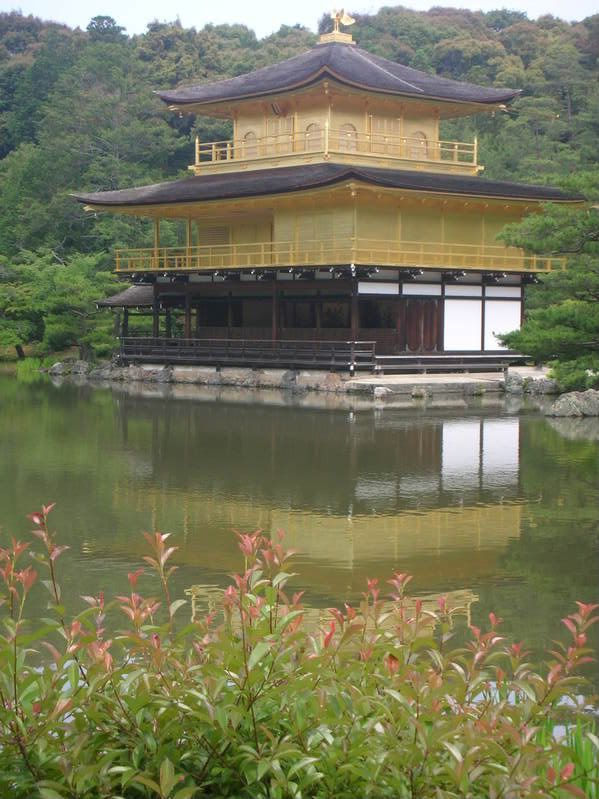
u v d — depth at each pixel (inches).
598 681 483.2
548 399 1827.0
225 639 294.4
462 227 2196.1
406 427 1432.1
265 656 287.6
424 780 270.7
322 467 1100.5
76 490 965.2
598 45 4692.4
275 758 265.7
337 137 2225.6
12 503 900.6
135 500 918.4
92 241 3284.9
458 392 1886.1
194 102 2352.4
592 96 3831.2
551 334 1369.3
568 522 836.6
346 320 2142.0
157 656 288.4
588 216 1343.5
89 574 673.0
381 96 2231.8
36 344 2859.3
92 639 289.9
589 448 1243.8
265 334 2267.5
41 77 4426.7
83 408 1702.8
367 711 283.0
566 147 3513.8
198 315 2417.6
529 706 289.3
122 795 269.9
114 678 290.2
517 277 2218.3
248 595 292.5
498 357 2164.1
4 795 270.2
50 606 303.1
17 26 5753.0
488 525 824.3
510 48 4950.8
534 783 261.9
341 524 829.8
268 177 2175.2
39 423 1492.4
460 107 2356.1
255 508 890.1
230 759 278.2
